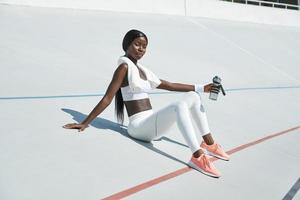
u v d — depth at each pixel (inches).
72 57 271.1
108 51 313.9
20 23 330.0
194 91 139.3
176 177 112.0
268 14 719.1
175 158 128.6
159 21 492.7
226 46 463.2
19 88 176.9
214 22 590.2
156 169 115.3
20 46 264.5
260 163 141.3
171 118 124.4
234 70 372.2
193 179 112.8
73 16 404.2
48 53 264.5
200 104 131.6
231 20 651.5
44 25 343.3
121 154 120.3
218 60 393.4
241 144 164.2
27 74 205.6
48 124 132.9
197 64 353.7
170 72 305.7
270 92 311.4
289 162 150.2
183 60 353.4
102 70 258.2
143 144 134.0
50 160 106.0
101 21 412.8
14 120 131.0
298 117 251.9
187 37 450.3
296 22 769.6
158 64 319.0
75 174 101.0
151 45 375.2
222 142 161.0
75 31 349.4
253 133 187.9
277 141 179.6
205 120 134.6
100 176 103.0
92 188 95.5
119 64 132.9
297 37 664.4
